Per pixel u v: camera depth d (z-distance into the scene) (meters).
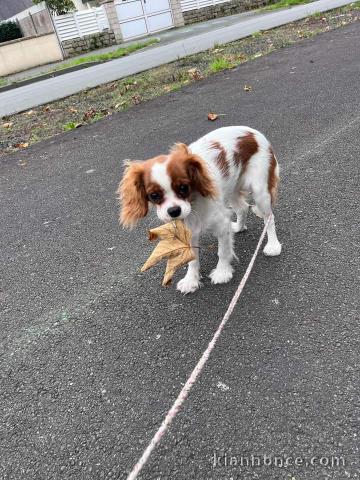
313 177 1.01
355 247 0.76
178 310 0.70
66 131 1.79
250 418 0.51
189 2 5.32
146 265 0.61
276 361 0.57
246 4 5.67
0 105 2.56
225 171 0.68
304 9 3.84
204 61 2.53
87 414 0.56
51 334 0.70
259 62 2.23
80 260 0.89
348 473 0.43
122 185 0.63
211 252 0.84
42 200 1.20
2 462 0.52
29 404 0.59
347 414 0.49
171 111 1.74
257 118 1.45
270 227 0.78
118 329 0.69
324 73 1.80
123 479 0.47
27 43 4.61
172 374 0.59
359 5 3.35
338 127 1.26
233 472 0.46
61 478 0.49
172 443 0.50
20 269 0.90
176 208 0.57
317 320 0.62
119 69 2.87
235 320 0.66
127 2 4.91
